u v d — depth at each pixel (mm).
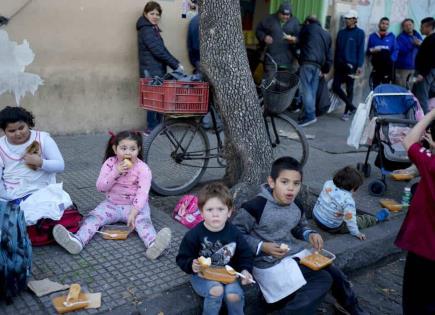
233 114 4074
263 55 9109
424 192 2439
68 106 6676
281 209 2893
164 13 7242
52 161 3447
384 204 4598
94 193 4566
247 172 4082
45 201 3355
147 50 6832
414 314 2596
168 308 2719
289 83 5004
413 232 2486
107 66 6883
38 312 2621
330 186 3924
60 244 3242
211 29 4035
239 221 2883
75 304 2623
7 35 5969
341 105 10086
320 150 6930
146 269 3150
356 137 5141
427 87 7629
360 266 3783
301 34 8398
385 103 5141
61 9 6301
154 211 4199
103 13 6668
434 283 2494
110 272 3088
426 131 2533
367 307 3307
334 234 3975
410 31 10031
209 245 2680
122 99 7152
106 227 3682
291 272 2787
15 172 3396
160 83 4441
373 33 9781
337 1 9344
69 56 6512
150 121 7160
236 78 4035
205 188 2697
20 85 6195
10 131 3264
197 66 7383
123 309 2676
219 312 2803
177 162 4652
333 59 9516
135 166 3682
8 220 2668
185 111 4344
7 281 2617
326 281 2830
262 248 2785
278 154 5719
